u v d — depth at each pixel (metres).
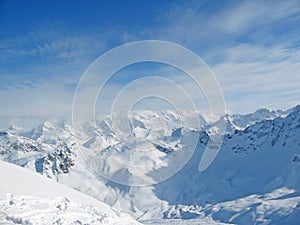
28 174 72.44
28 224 50.88
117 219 61.38
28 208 55.44
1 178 63.56
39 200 59.22
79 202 65.56
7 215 52.12
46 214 55.53
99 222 57.03
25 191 61.50
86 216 58.34
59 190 69.62
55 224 52.72
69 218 55.62
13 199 56.91
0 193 57.47
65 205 59.81
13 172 69.69
